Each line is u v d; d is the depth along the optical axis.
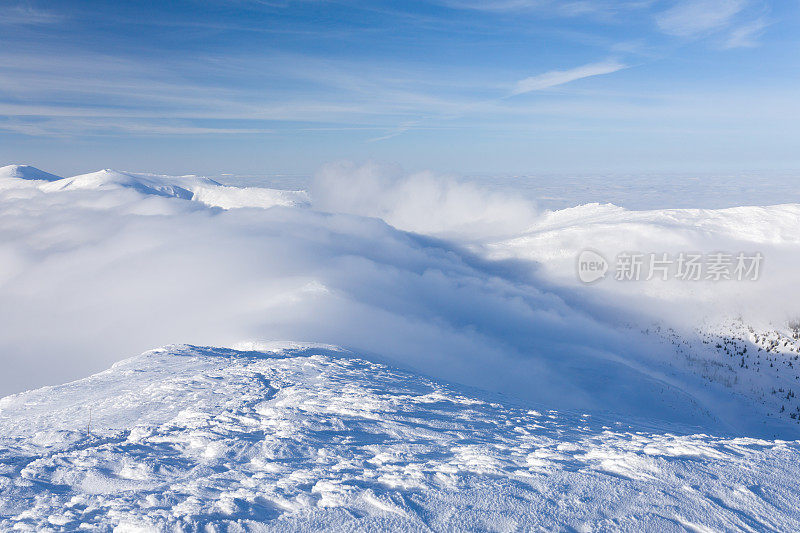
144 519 5.45
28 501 6.62
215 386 18.00
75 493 7.07
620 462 8.07
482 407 16.36
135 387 18.81
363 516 5.62
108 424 13.06
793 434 48.97
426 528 5.30
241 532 5.22
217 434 10.73
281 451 9.23
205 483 7.14
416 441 10.62
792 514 6.06
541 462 8.24
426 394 18.27
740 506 6.21
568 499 6.24
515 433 12.30
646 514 5.82
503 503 6.05
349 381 19.78
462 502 6.08
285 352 32.00
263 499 6.32
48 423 13.75
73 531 5.34
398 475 7.36
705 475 7.38
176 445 10.02
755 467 7.90
